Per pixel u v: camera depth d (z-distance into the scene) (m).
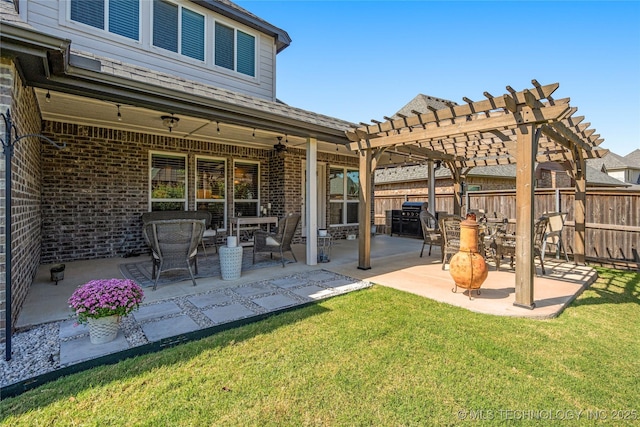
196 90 4.32
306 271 5.66
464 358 2.63
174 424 1.87
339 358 2.61
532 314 3.58
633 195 6.09
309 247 6.14
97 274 5.23
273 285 4.73
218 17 7.23
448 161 8.65
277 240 5.96
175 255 4.57
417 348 2.79
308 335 3.03
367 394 2.16
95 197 6.49
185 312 3.61
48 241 6.02
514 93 3.63
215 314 3.55
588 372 2.45
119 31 5.91
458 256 4.19
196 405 2.03
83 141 6.33
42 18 5.16
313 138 6.09
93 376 2.32
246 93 7.71
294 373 2.39
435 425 1.89
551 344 2.90
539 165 16.95
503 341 2.94
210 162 8.07
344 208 10.43
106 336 2.83
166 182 7.37
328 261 6.50
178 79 4.21
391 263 6.50
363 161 5.77
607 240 6.39
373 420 1.92
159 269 4.46
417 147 7.37
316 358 2.61
